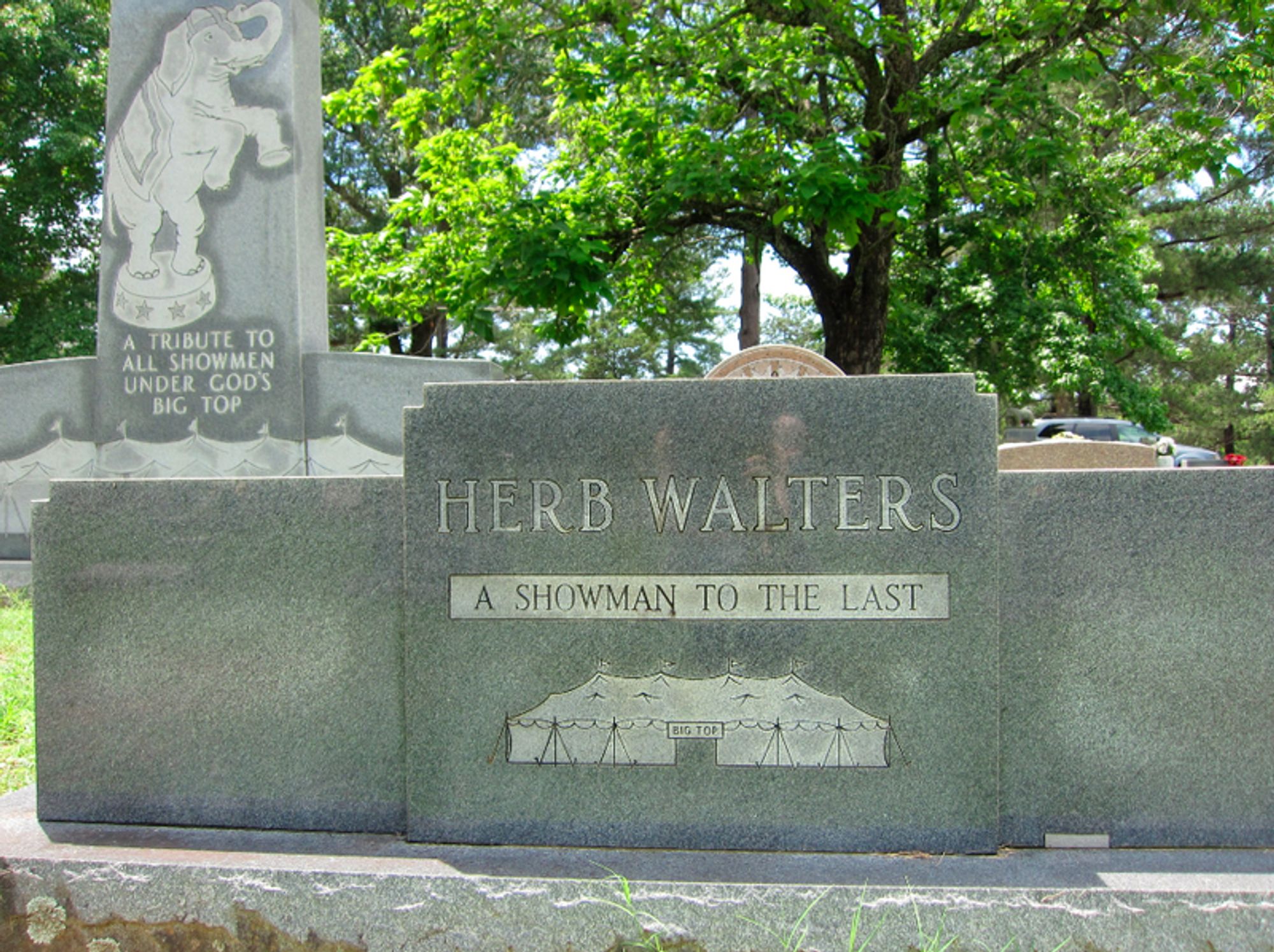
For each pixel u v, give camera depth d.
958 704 3.00
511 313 31.73
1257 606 3.04
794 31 11.34
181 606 3.31
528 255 11.48
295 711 3.28
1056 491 3.08
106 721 3.35
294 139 8.68
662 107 12.15
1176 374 35.38
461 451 3.12
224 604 3.30
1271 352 40.31
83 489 3.35
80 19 20.31
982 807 3.00
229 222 8.72
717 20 12.28
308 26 9.03
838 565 3.03
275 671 3.28
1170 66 11.18
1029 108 10.88
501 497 3.11
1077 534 3.07
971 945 2.72
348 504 3.25
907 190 11.05
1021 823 3.10
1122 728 3.07
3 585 8.65
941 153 15.06
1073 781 3.09
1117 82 11.99
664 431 3.07
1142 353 31.70
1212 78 11.30
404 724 3.23
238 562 3.29
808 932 2.74
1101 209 16.08
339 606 3.26
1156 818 3.07
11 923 3.01
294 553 3.27
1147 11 10.60
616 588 3.08
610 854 3.03
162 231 8.78
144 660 3.33
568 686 3.11
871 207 10.70
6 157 20.72
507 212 11.95
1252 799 3.05
